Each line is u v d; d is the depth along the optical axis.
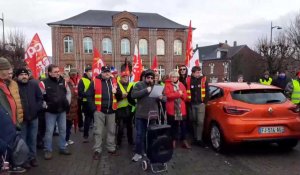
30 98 6.58
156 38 49.47
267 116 7.21
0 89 5.11
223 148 7.62
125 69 8.34
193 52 10.55
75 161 7.28
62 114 7.74
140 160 7.21
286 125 7.25
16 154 4.09
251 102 7.33
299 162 6.93
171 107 7.93
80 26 47.28
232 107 7.33
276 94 7.62
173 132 8.08
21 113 5.94
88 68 9.66
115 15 48.03
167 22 51.34
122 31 48.59
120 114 8.36
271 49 36.72
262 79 14.42
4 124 4.02
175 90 7.86
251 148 8.20
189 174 6.28
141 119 7.08
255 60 44.22
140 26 48.94
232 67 57.03
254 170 6.43
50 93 7.30
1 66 5.07
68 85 8.88
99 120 7.54
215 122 7.87
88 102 7.50
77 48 47.38
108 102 7.56
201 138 8.34
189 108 8.40
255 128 7.13
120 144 8.52
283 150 7.95
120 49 48.62
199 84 8.23
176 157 7.46
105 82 7.59
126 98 8.39
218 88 8.21
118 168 6.74
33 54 9.52
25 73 6.50
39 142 8.48
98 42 47.97
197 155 7.61
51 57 48.34
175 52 50.34
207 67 74.25
